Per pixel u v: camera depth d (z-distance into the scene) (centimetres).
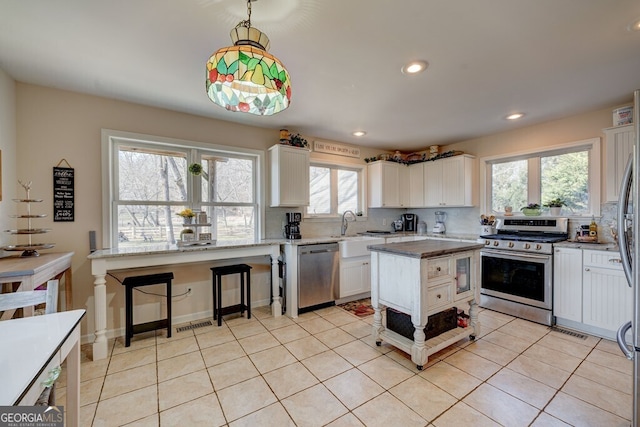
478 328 267
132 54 202
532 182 373
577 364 221
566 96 276
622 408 171
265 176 376
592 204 317
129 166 296
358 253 384
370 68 221
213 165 345
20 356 98
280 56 204
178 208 322
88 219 269
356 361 229
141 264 259
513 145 386
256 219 373
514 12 159
